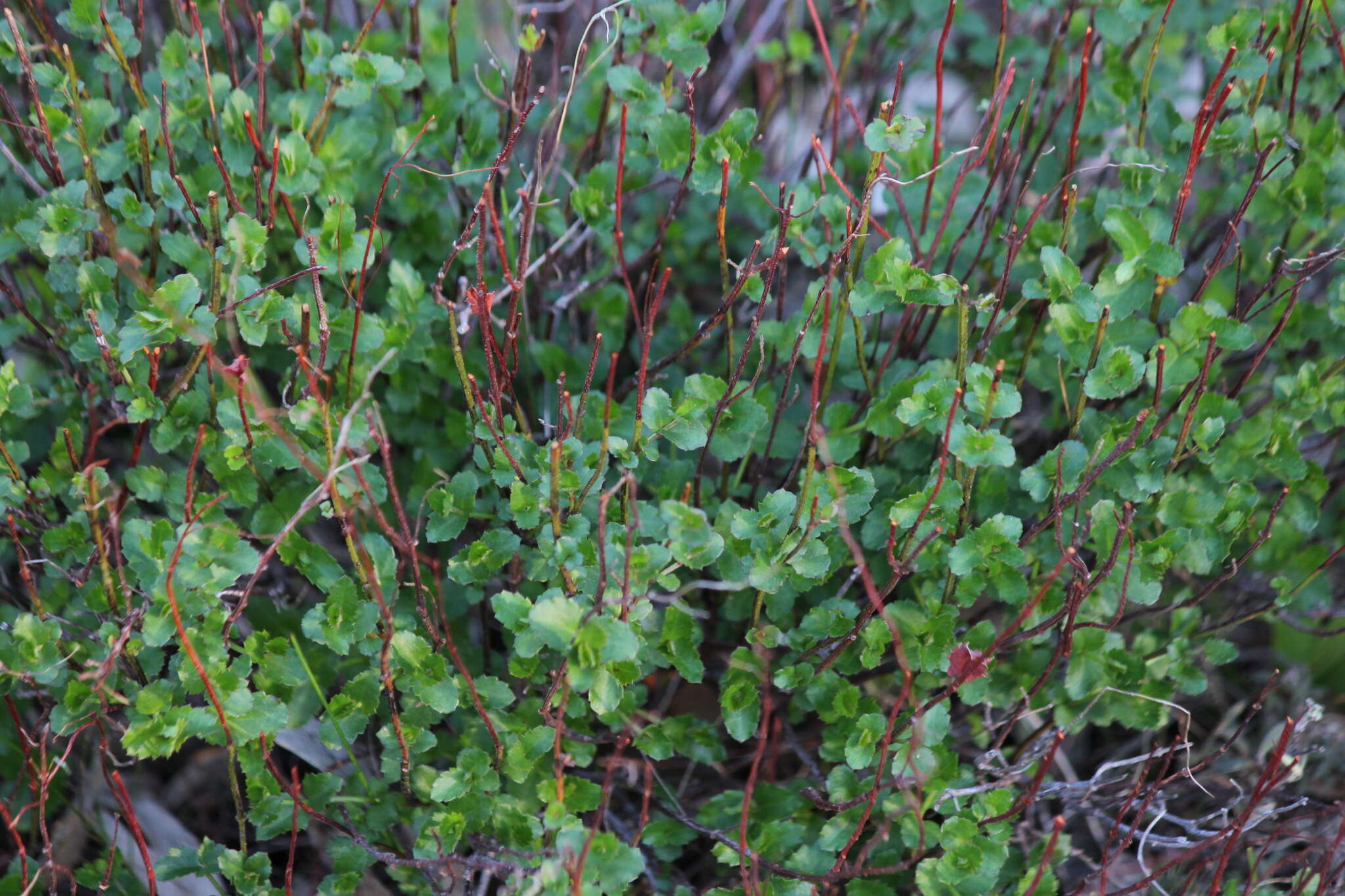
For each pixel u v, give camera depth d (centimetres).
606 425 61
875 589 65
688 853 66
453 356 66
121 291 65
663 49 64
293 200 66
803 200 65
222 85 65
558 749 62
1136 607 66
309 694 64
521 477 62
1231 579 66
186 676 61
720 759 64
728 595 65
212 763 66
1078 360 63
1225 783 66
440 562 66
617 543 61
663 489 64
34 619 61
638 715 64
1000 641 61
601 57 66
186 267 64
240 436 62
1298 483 64
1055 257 62
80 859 65
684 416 62
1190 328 62
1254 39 66
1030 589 64
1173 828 66
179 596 61
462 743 63
